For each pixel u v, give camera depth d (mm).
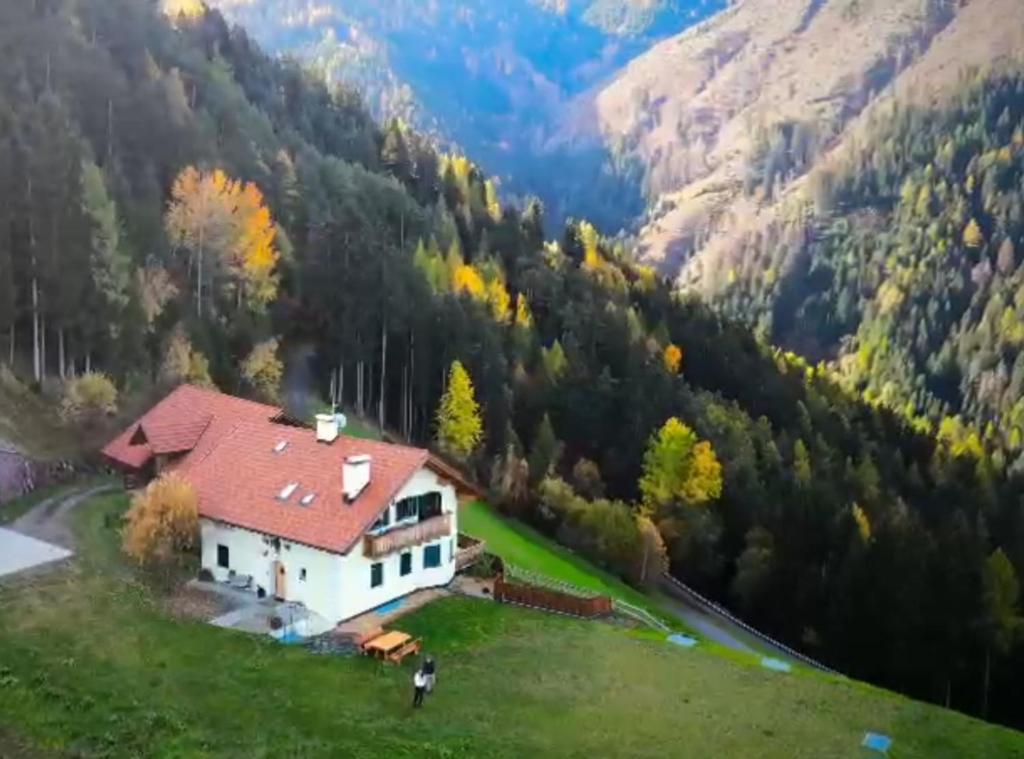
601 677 49312
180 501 55719
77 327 79938
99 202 83500
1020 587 118312
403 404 115500
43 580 51688
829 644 104500
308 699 43531
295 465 57594
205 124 120688
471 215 171375
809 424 154250
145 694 42062
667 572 104750
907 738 46281
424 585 59281
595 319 145750
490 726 42906
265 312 104312
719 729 44812
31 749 37906
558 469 114125
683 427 113562
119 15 132000
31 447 69125
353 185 138625
